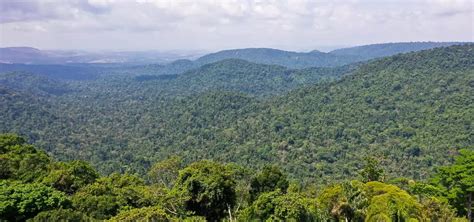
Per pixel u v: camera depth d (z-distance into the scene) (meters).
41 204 31.98
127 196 39.84
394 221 32.84
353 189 37.47
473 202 42.00
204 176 41.16
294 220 30.20
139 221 28.30
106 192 40.59
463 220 37.69
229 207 40.47
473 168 41.31
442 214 36.84
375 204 34.22
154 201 40.59
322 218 33.00
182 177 41.94
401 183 59.69
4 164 45.12
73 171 45.59
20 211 30.94
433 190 43.88
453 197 41.53
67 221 29.31
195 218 34.84
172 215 35.75
